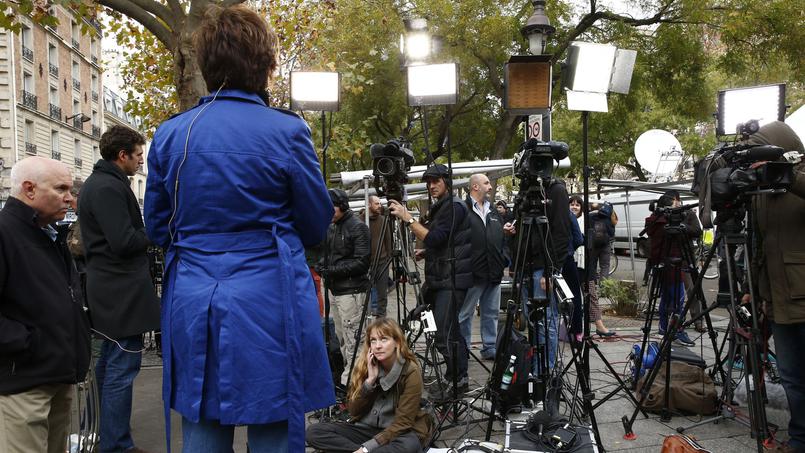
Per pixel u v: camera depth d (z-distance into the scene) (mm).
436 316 4984
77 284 2850
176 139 1855
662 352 4141
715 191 3496
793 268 3365
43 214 2648
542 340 4695
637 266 19250
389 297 11867
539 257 4559
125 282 3584
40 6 6969
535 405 4211
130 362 3643
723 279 4918
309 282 1894
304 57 12086
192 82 6570
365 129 15727
